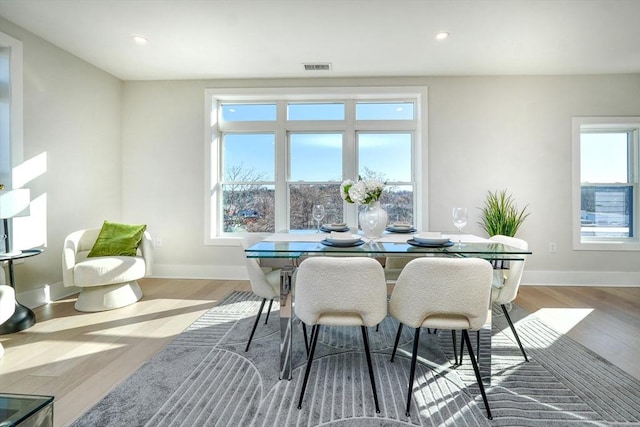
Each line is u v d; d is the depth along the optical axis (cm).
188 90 385
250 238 221
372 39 288
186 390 157
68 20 260
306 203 396
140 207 390
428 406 146
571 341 214
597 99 356
